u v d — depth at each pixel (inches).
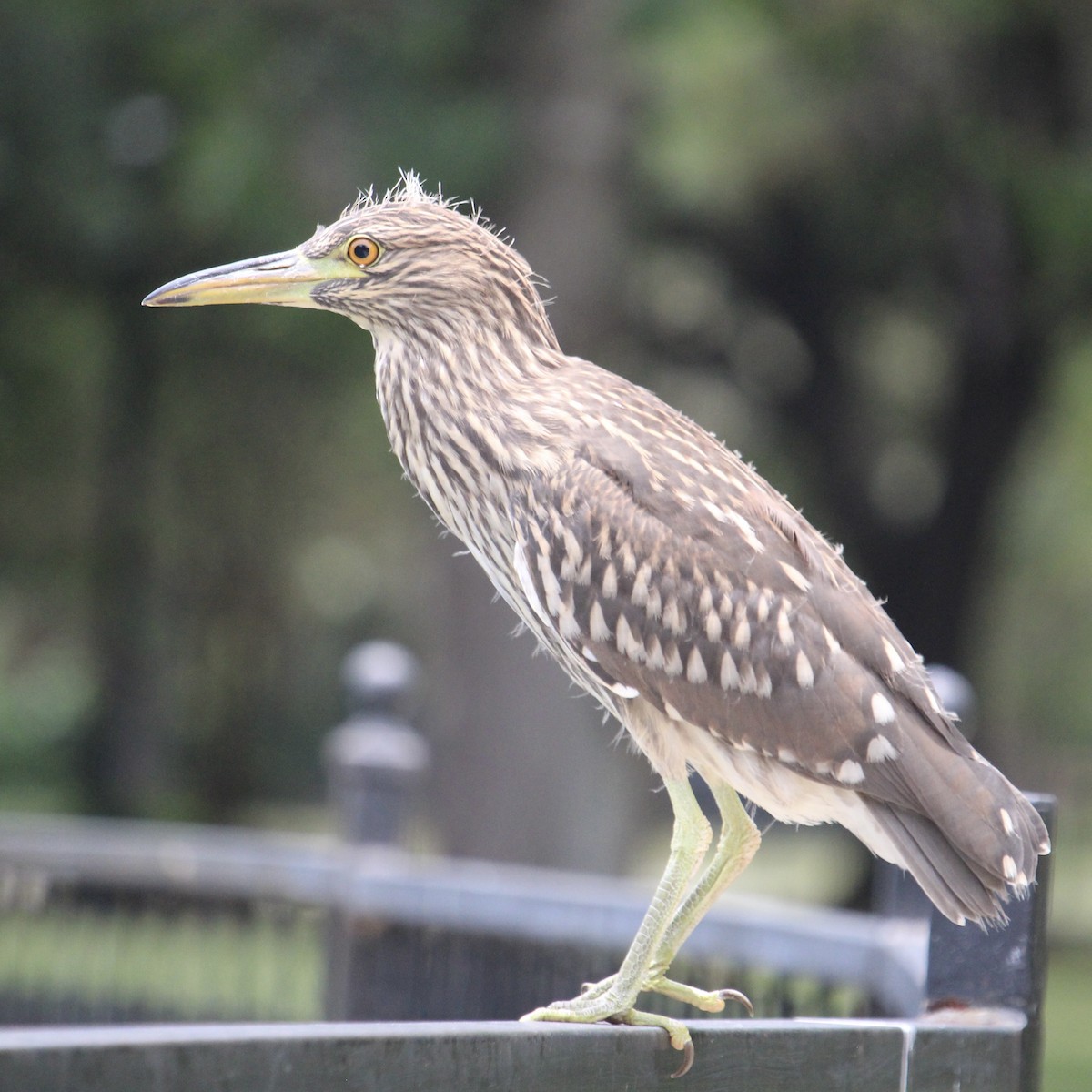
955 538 942.4
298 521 1098.7
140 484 978.7
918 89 743.7
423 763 311.3
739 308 940.0
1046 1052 617.9
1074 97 767.1
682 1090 135.8
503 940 271.9
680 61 614.9
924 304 906.7
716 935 245.6
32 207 720.3
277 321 781.9
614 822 703.1
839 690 174.2
